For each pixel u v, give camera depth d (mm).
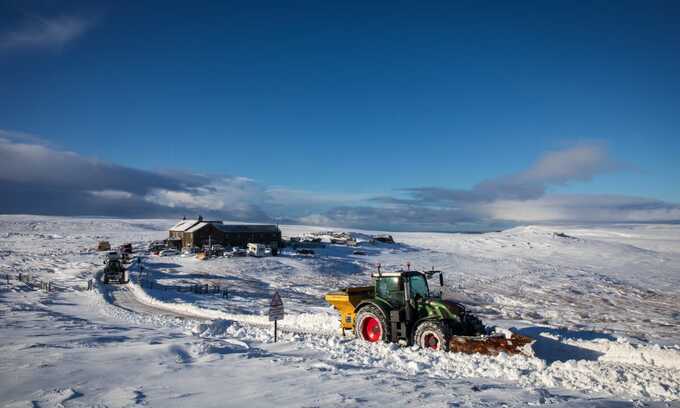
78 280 42281
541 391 7414
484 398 6824
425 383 7777
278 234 84562
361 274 59969
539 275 63312
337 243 94812
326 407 6203
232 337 13836
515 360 9578
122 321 19000
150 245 76250
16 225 124250
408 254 83438
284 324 17812
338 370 8617
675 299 46969
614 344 11008
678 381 8117
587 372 8625
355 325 13234
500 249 100938
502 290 49531
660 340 19406
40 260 57094
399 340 12242
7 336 12766
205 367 8711
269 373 8273
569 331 14805
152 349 10297
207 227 78625
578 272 67375
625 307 40125
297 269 59844
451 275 60031
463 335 11508
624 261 83812
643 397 7438
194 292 38250
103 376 7922
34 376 7844
